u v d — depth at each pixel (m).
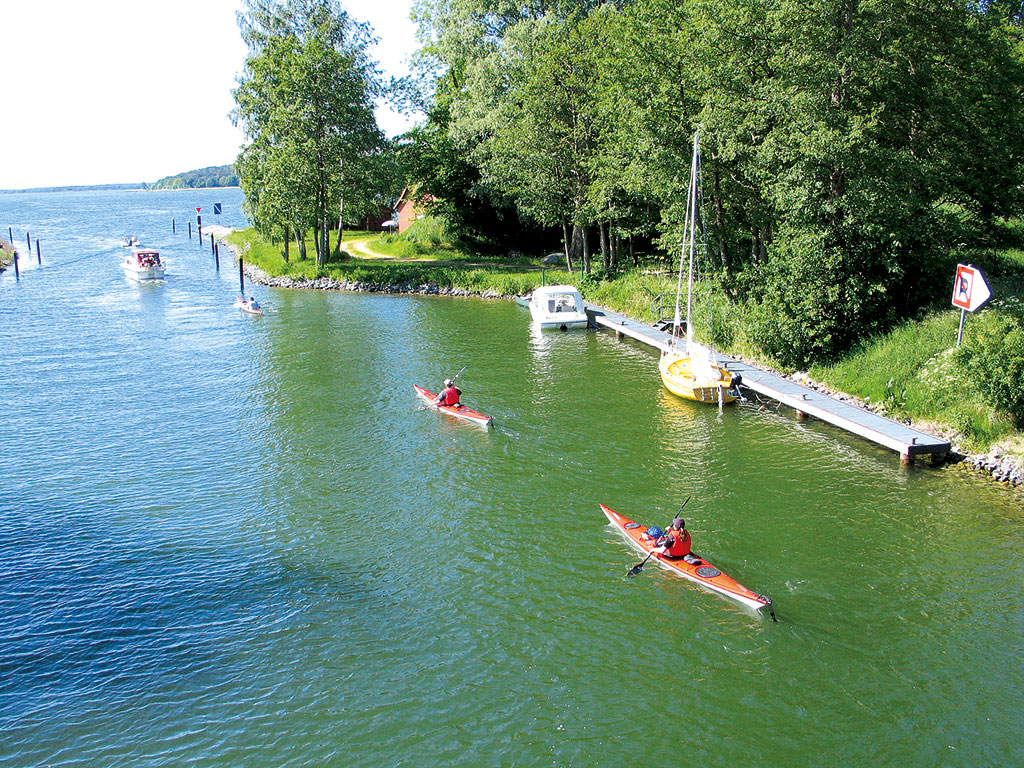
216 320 45.38
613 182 42.59
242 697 13.41
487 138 60.12
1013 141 30.73
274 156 59.22
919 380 25.44
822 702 13.19
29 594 16.41
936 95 29.52
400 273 57.59
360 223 92.88
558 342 39.22
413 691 13.55
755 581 16.73
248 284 60.47
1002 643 14.57
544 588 16.58
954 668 13.94
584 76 46.09
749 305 33.66
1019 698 13.17
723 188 34.84
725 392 28.28
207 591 16.55
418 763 11.98
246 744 12.38
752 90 30.70
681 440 24.88
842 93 29.27
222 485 21.89
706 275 37.75
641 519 19.58
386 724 12.78
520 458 23.58
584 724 12.76
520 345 38.62
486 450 24.25
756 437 25.00
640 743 12.34
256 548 18.36
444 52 64.44
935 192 30.78
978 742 12.25
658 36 33.88
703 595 16.20
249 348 38.16
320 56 56.25
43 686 13.66
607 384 31.33
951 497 20.38
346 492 21.39
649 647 14.62
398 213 92.44
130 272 63.41
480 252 70.81
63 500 20.86
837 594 16.22
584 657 14.39
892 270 29.03
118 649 14.63
